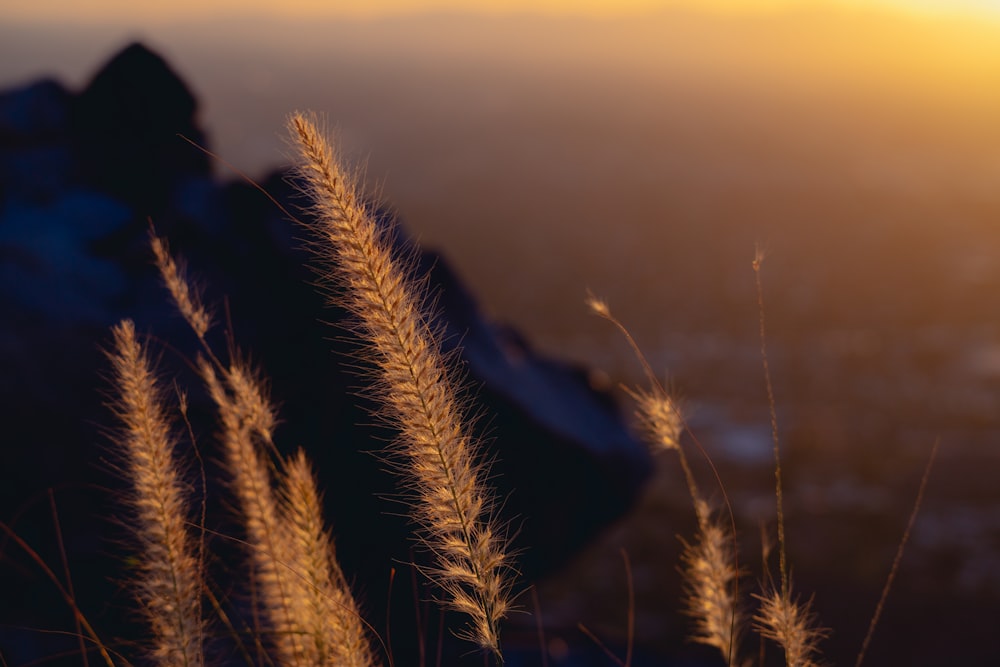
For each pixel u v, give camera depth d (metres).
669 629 9.20
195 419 2.31
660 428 1.38
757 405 82.06
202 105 4.39
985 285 154.00
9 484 2.83
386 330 0.91
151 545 1.23
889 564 42.84
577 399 5.34
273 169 2.52
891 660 30.42
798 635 1.31
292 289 3.03
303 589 1.31
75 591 2.48
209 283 3.22
